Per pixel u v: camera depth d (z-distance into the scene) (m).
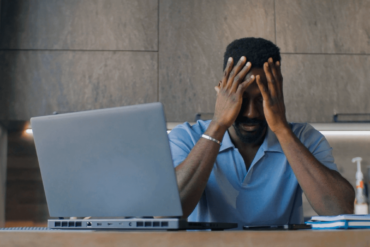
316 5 2.41
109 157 0.71
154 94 2.30
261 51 1.11
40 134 0.76
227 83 1.08
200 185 0.97
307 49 2.37
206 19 2.37
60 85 2.29
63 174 0.75
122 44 2.33
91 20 2.34
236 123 1.13
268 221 1.14
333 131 2.52
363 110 2.34
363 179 2.52
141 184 0.70
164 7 2.37
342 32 2.40
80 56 2.32
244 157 1.21
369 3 2.43
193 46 2.34
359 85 2.36
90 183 0.73
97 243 0.58
